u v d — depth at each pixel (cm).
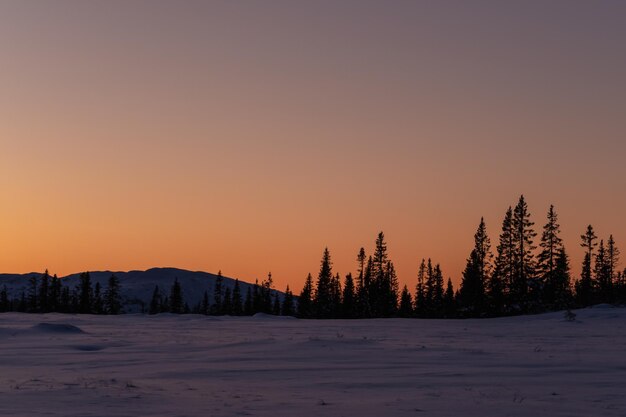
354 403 1559
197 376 2162
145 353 3122
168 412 1386
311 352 3077
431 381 2012
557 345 3559
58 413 1345
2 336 4544
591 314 6919
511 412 1435
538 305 8650
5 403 1495
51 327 5041
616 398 1659
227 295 15012
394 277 12525
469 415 1392
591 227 11069
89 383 1891
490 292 9131
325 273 12094
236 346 3497
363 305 11262
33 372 2297
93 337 4503
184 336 4591
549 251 8912
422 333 4972
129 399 1577
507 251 9000
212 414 1367
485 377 2106
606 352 3053
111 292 15188
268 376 2159
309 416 1360
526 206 8969
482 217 9788
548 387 1870
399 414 1399
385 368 2395
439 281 11850
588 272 10988
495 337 4388
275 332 5216
